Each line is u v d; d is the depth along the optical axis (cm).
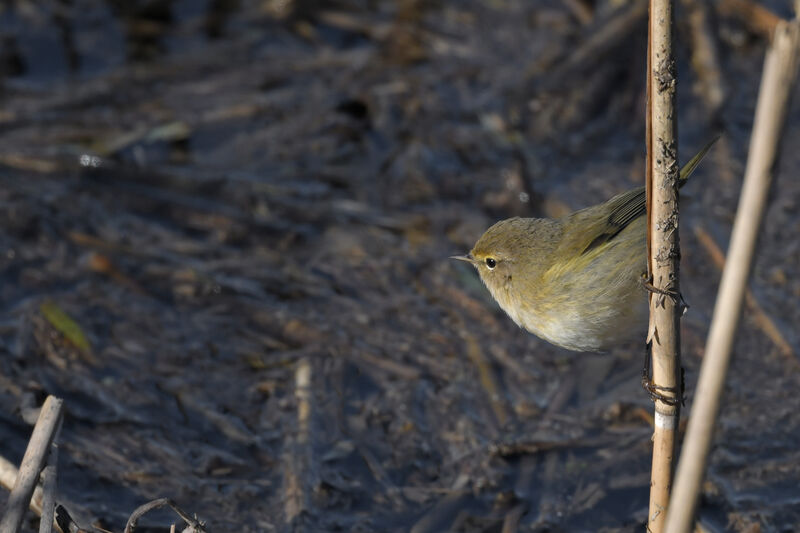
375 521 897
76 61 1539
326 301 1162
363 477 942
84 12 1630
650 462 955
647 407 1012
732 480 934
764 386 1035
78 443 966
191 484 930
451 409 1020
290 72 1533
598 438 984
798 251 1208
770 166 521
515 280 867
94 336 1094
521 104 1458
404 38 1589
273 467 953
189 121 1425
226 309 1145
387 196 1327
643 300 800
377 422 1005
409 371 1065
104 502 903
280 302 1159
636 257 792
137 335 1102
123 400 1020
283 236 1258
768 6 1555
